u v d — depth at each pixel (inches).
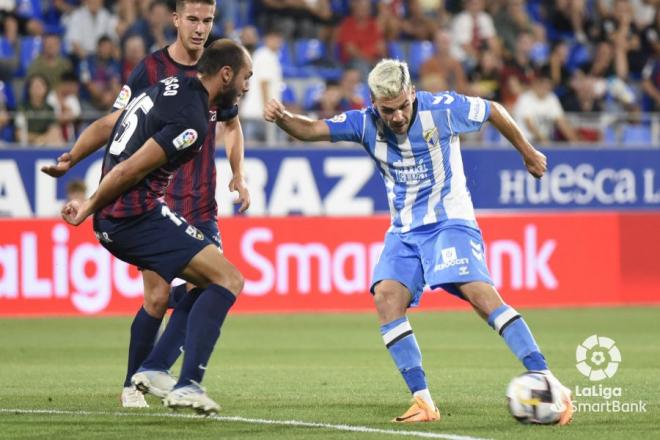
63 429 820.0
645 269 2068.2
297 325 1754.4
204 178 979.3
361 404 960.3
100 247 1877.5
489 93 2442.2
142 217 825.5
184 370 801.6
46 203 2080.5
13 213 2070.6
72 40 2380.7
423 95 872.3
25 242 1857.8
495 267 1987.0
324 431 805.9
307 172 2176.4
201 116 812.0
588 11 2760.8
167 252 826.8
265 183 2160.4
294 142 2199.8
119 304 1883.6
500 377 1159.0
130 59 2244.1
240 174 1012.5
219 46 826.2
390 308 858.1
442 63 2449.6
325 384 1107.9
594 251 2041.1
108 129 946.1
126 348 1471.5
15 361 1332.4
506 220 1994.3
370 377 1168.2
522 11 2696.9
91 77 2274.9
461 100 872.9
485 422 844.6
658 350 1419.8
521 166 2288.4
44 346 1492.4
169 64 973.8
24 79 2342.5
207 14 958.4
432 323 1787.6
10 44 2397.9
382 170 889.5
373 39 2517.2
